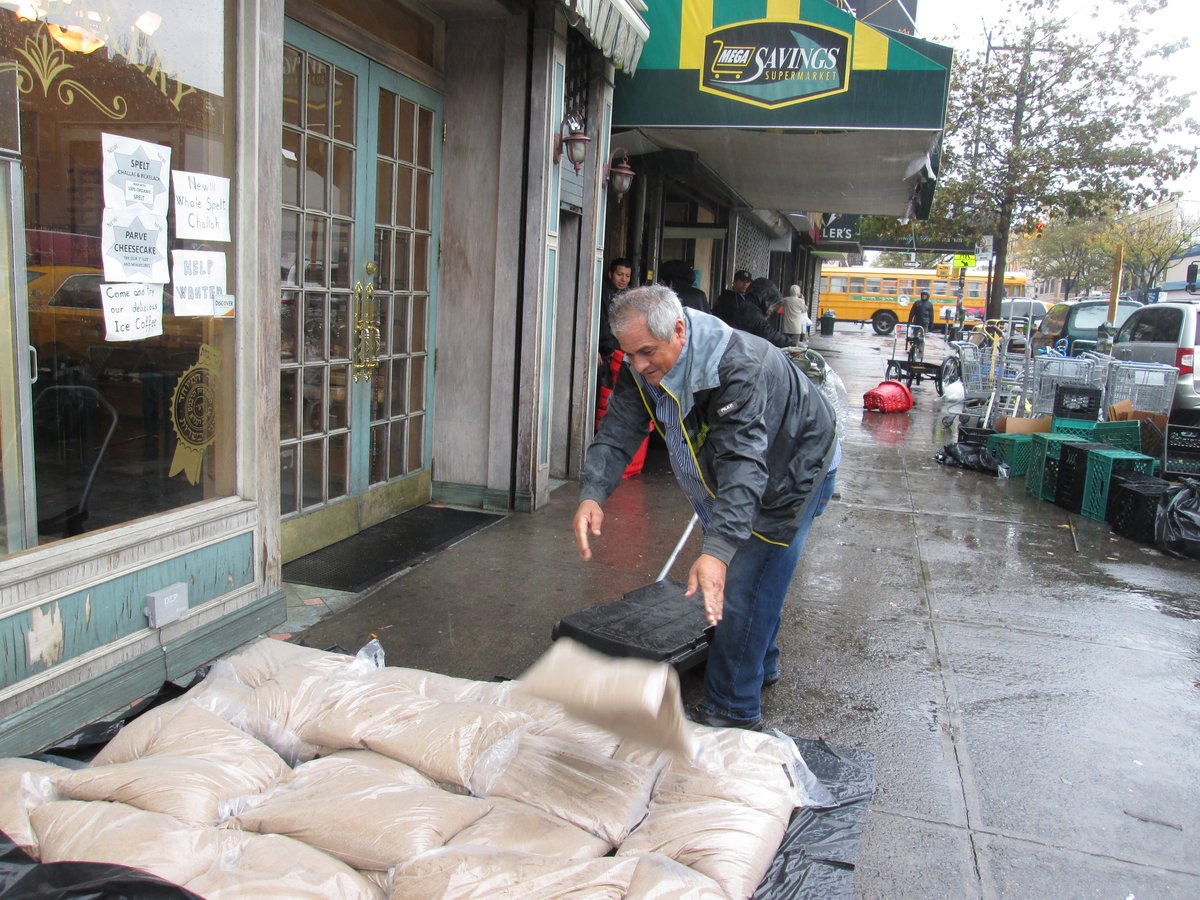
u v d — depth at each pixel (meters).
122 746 2.36
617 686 2.26
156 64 3.02
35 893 1.73
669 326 2.53
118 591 2.94
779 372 2.88
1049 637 4.28
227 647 3.42
